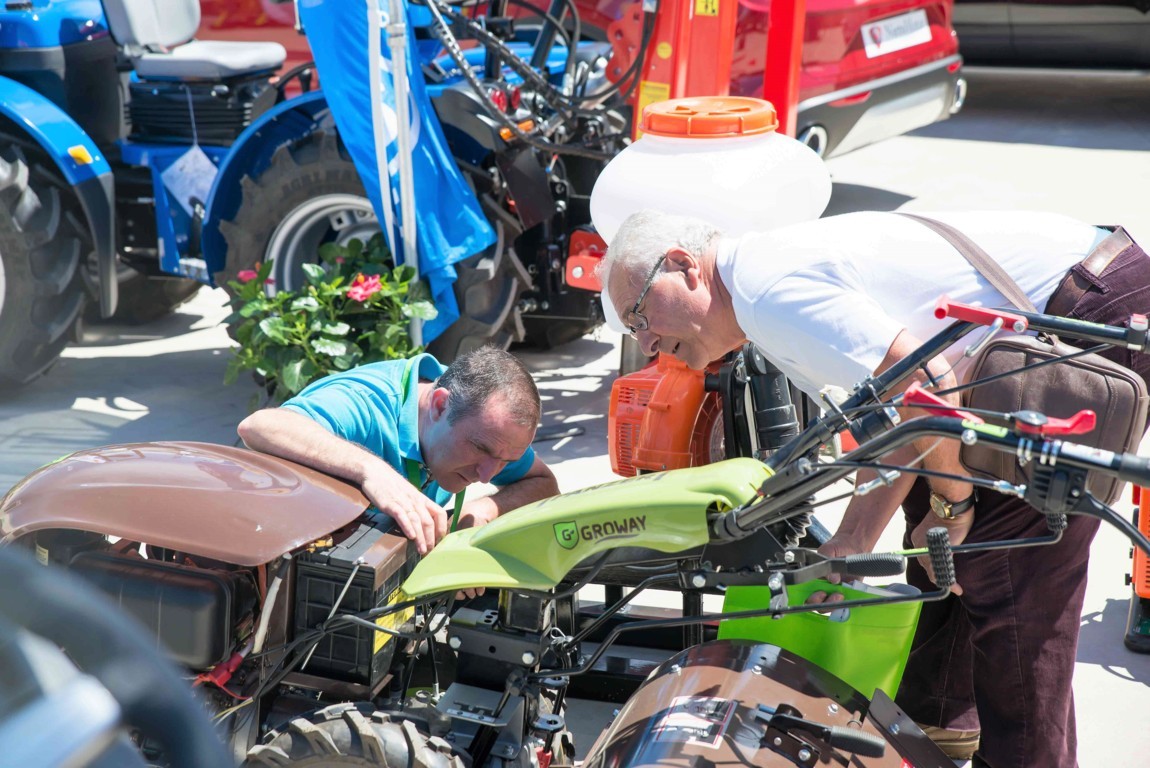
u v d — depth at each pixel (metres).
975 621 2.23
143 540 1.96
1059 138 8.83
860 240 2.16
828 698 1.93
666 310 2.22
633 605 3.14
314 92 4.49
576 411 4.74
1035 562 2.14
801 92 5.98
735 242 2.22
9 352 4.66
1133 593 3.16
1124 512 3.97
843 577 2.05
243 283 4.62
